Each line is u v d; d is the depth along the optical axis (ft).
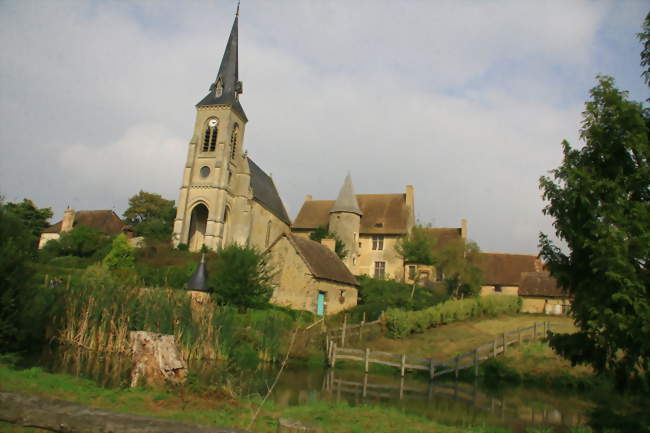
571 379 61.72
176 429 15.78
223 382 45.37
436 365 64.54
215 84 172.96
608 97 31.94
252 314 78.79
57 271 99.09
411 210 173.78
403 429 31.63
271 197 185.16
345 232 164.76
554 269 33.81
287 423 19.15
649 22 31.86
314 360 69.72
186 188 157.69
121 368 47.62
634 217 29.04
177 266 120.16
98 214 197.16
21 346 52.75
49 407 16.37
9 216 50.55
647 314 26.78
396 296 116.26
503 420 40.09
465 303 107.14
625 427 38.01
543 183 33.60
